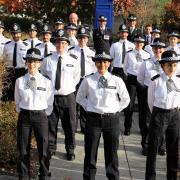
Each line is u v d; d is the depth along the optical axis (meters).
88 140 5.93
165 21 27.67
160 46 7.85
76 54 8.39
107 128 5.88
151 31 11.56
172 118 6.00
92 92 5.89
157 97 6.02
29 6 18.16
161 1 33.06
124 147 8.16
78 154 7.65
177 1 27.91
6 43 10.16
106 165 6.02
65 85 7.23
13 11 18.61
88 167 6.00
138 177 6.71
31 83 6.04
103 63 5.88
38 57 6.05
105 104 5.86
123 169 7.03
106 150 5.98
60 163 7.21
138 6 29.02
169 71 6.00
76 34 8.92
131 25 11.05
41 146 6.10
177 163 6.10
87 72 8.39
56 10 17.73
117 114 5.93
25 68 9.84
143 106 7.91
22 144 6.06
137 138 8.78
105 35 10.44
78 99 6.12
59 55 7.29
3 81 8.94
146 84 7.96
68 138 7.38
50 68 7.22
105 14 12.71
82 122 8.71
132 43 9.85
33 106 6.01
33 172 6.57
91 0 17.39
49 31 9.18
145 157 7.65
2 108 8.10
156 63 7.95
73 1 17.45
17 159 6.42
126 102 6.00
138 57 8.82
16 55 9.94
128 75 8.84
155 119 6.02
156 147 6.06
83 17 17.75
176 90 5.99
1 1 17.59
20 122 6.08
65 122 7.35
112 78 5.94
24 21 19.91
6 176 6.35
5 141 6.80
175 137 6.03
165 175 6.83
